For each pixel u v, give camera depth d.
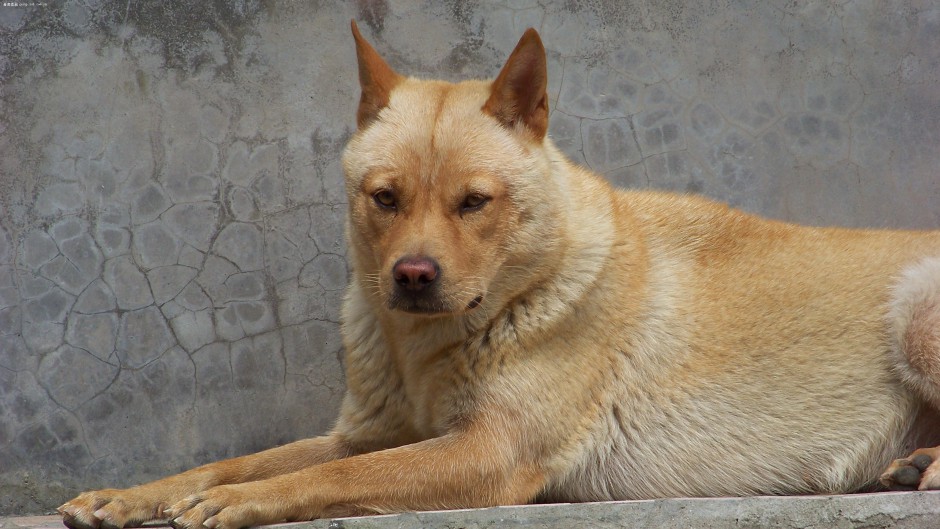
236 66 11.14
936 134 11.59
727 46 11.55
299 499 6.48
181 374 10.97
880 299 7.93
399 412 7.76
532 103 7.21
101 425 10.85
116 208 10.98
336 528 6.27
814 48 11.59
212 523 6.13
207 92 11.11
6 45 10.91
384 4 11.28
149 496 6.82
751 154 11.50
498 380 7.13
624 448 7.57
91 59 11.00
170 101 11.07
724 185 11.46
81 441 10.81
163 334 10.97
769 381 7.75
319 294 11.16
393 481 6.72
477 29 11.36
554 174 7.38
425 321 7.21
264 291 11.11
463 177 6.80
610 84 11.48
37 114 10.92
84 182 10.96
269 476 7.75
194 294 11.03
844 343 7.84
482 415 7.10
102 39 11.02
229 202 11.10
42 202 10.90
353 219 7.21
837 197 11.50
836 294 7.99
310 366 11.09
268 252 11.12
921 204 11.52
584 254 7.40
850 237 8.41
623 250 7.71
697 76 11.52
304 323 11.12
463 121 7.04
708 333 7.80
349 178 7.21
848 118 11.56
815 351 7.82
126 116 11.02
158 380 10.93
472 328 7.16
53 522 8.04
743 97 11.52
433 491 6.79
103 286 10.94
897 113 11.58
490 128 7.06
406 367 7.43
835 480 7.70
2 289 10.80
